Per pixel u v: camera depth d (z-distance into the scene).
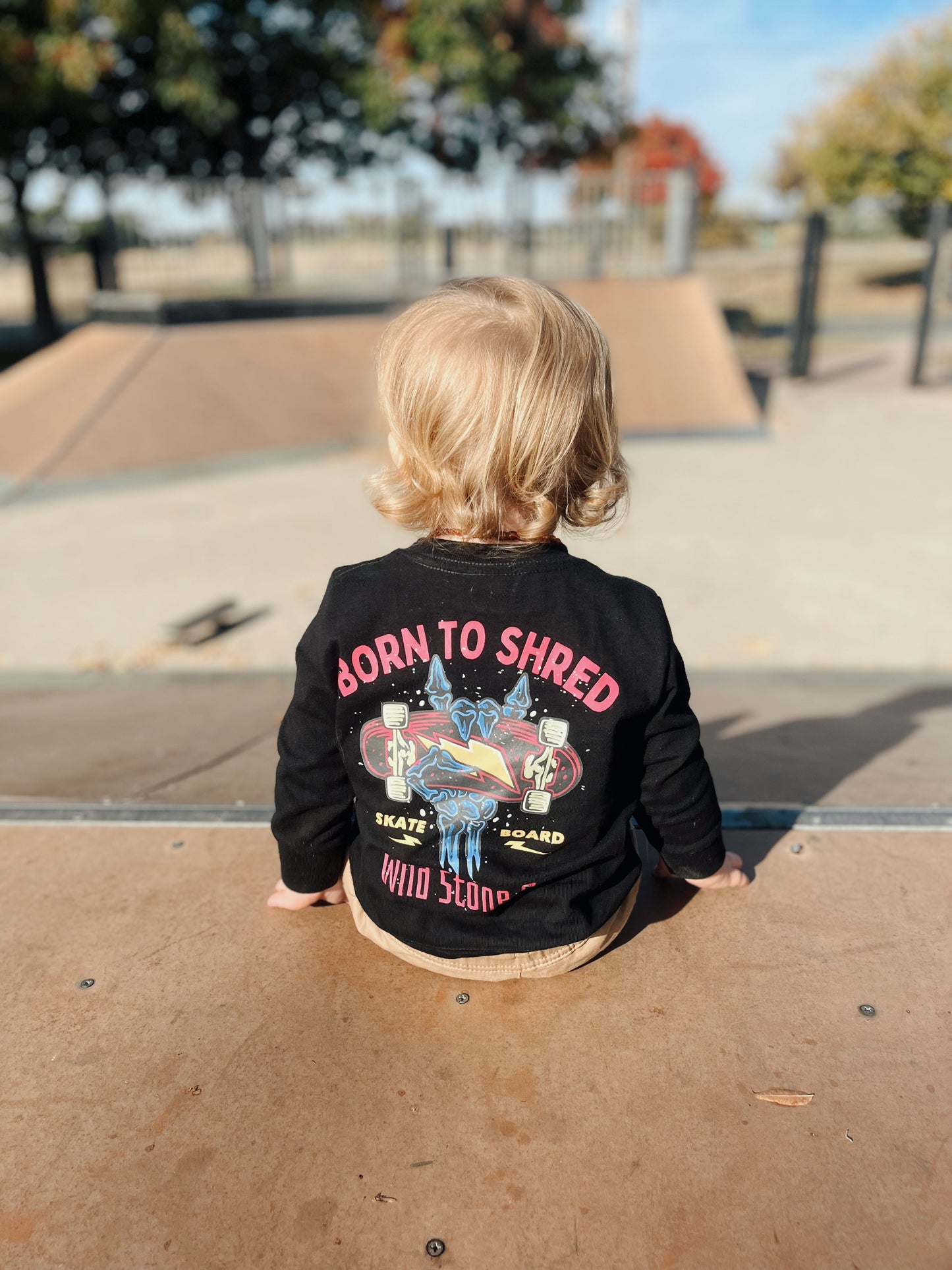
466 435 1.13
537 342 1.14
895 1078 1.22
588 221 12.51
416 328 1.17
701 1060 1.25
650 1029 1.30
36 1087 1.22
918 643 4.48
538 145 20.44
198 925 1.54
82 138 16.62
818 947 1.45
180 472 7.96
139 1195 1.08
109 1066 1.26
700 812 1.36
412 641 1.20
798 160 23.44
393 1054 1.27
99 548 6.14
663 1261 1.00
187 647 4.56
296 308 10.16
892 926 1.50
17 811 1.92
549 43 18.33
